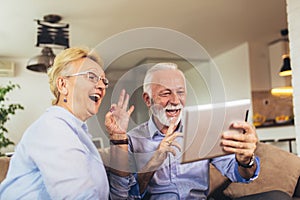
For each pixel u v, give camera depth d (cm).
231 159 134
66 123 95
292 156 193
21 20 369
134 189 119
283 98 527
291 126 430
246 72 515
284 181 182
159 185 127
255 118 485
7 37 430
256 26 429
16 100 542
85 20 379
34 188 94
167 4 342
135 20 387
